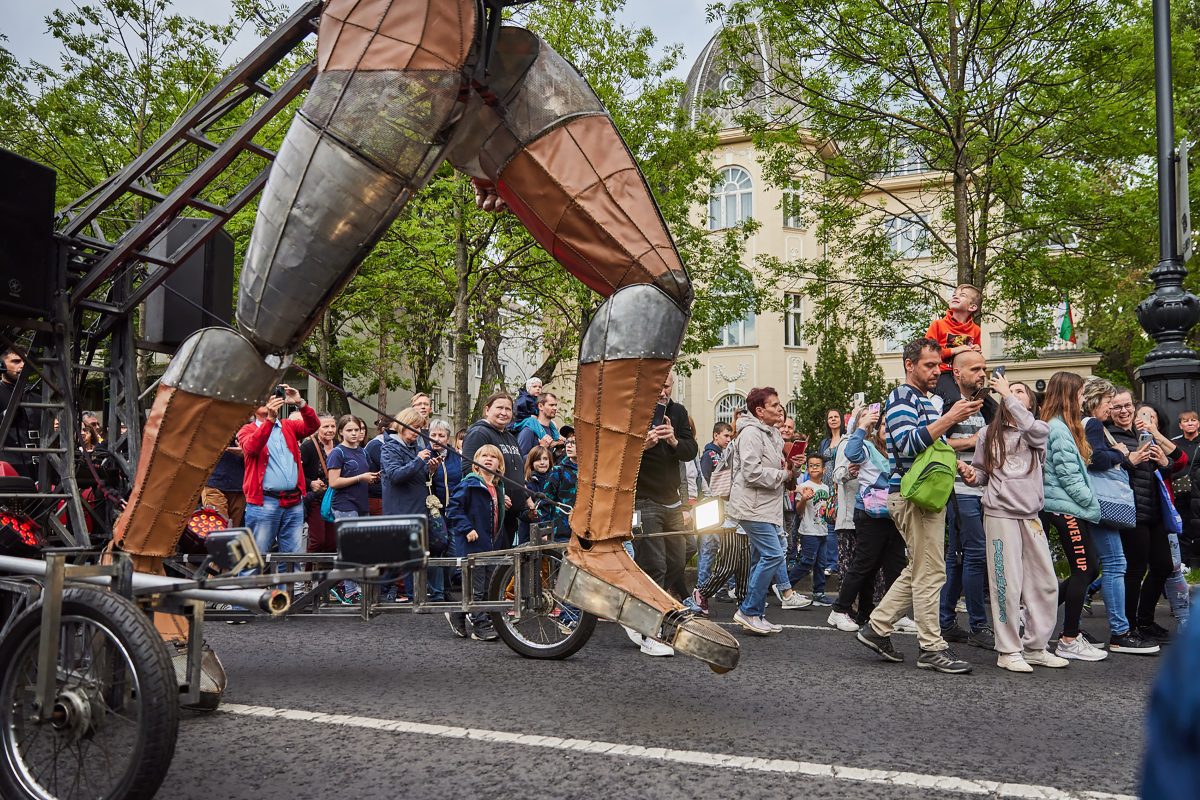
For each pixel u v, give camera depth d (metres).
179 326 7.20
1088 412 7.45
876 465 7.14
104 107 16.08
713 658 4.21
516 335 21.02
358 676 5.37
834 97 14.66
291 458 8.70
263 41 6.06
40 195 5.66
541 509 7.66
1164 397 9.18
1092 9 13.30
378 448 9.49
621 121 18.47
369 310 21.16
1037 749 3.96
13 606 4.04
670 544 7.50
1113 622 6.66
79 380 6.35
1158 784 0.87
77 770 3.07
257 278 4.47
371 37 4.32
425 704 4.64
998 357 32.59
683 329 4.65
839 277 17.62
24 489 5.29
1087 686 5.31
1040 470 5.98
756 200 33.44
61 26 15.19
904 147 15.61
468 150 4.67
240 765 3.63
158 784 2.94
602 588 4.47
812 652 6.36
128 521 4.54
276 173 4.43
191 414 4.52
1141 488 7.01
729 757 3.75
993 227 15.51
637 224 4.55
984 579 6.95
